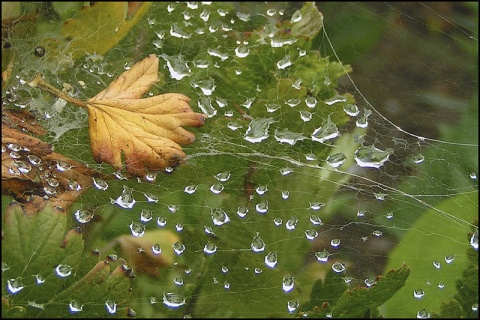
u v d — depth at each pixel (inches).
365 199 16.4
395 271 15.8
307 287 15.7
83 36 17.3
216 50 17.4
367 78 17.7
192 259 15.8
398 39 18.2
